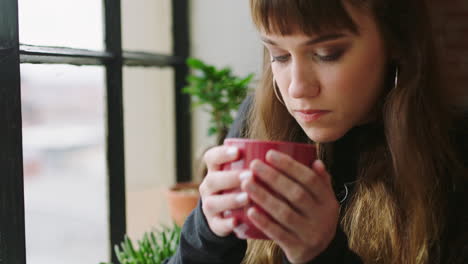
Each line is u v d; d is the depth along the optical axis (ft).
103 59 4.64
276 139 3.16
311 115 2.37
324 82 2.28
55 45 4.17
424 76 2.67
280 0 2.11
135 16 6.44
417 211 2.74
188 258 2.49
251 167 1.94
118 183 4.88
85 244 12.38
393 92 2.69
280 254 3.01
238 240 2.32
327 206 1.98
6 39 3.49
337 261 2.16
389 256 2.84
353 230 2.92
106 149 4.87
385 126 2.76
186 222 2.61
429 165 2.75
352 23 2.18
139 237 5.62
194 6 6.08
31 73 4.34
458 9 7.03
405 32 2.56
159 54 5.64
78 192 15.79
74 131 15.55
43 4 4.09
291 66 2.35
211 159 2.14
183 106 6.17
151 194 6.80
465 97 6.90
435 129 2.77
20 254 3.66
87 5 4.62
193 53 6.16
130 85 6.90
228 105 5.32
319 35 2.16
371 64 2.35
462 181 2.81
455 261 2.68
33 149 15.79
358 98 2.35
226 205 2.04
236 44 5.94
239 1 5.85
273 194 1.94
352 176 3.13
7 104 3.52
